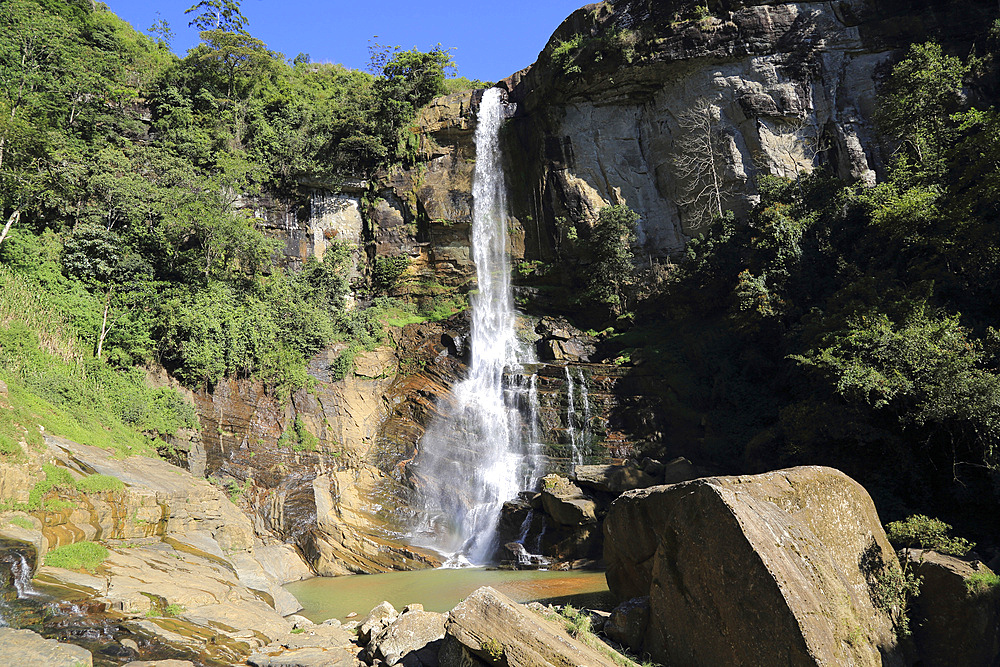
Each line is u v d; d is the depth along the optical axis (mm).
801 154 34688
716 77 35906
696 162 36594
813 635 8500
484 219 41562
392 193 42656
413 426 30172
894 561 10461
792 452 19688
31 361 20828
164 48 50906
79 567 11961
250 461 24938
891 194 24141
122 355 24953
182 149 36469
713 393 28172
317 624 13906
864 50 34500
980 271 19406
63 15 38625
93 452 17219
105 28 41375
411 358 35094
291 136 39875
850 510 10508
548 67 39969
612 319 37406
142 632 10266
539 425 30438
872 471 17438
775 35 35031
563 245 39156
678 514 10328
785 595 8656
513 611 9406
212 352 26766
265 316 30438
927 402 15266
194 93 41156
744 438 25359
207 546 17016
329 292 36656
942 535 11180
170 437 23562
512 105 42719
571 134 39656
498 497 27453
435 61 44000
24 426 14875
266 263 36219
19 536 11102
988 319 18562
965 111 26625
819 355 18547
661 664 10203
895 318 18094
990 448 14617
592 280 37812
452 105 43656
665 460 27312
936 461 16594
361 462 27500
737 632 9117
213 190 33438
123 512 14930
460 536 25375
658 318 36156
